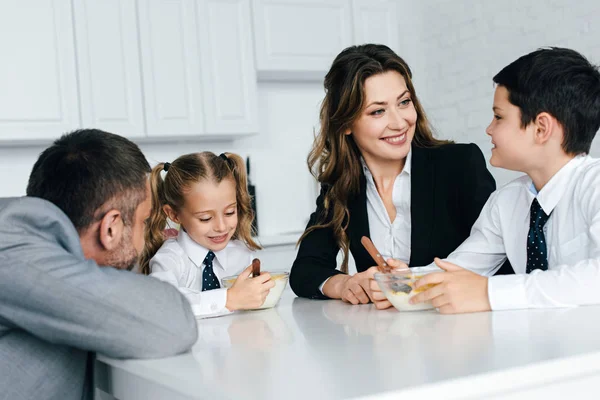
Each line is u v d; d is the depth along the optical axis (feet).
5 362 3.31
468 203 5.49
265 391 2.47
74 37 10.53
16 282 3.17
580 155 4.54
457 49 13.23
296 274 5.64
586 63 4.46
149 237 5.96
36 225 3.29
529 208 4.81
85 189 3.46
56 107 10.39
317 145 6.03
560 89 4.33
